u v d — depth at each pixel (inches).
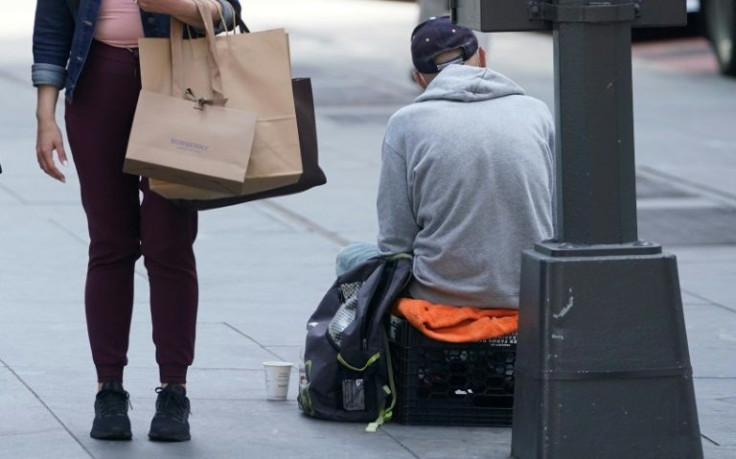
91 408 668.1
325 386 659.4
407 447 622.2
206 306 923.4
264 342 824.3
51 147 602.5
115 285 615.5
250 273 1042.1
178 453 600.4
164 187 579.2
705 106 2143.2
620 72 573.6
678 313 578.2
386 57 2726.4
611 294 570.9
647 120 1999.3
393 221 669.3
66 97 595.8
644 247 576.1
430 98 669.3
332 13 3592.5
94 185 604.1
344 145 1749.5
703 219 1341.0
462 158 645.3
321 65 2596.0
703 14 2536.9
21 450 597.3
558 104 578.9
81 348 791.7
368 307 655.8
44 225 1202.0
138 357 775.7
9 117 1884.8
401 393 659.4
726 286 1037.2
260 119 576.1
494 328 649.6
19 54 2672.2
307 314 907.4
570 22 569.3
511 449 606.2
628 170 579.2
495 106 661.9
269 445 619.2
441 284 650.2
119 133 598.2
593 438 570.9
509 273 650.2
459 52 692.1
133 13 591.2
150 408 673.0
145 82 569.0
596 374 569.9
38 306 904.3
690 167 1635.1
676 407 577.6
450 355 655.8
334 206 1350.9
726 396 732.0
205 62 574.6
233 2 599.8
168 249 608.1
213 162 562.3
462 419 660.1
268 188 588.7
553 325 569.0
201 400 693.3
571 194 577.6
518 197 647.1
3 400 679.1
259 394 709.9
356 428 653.3
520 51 2834.6
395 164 666.8
